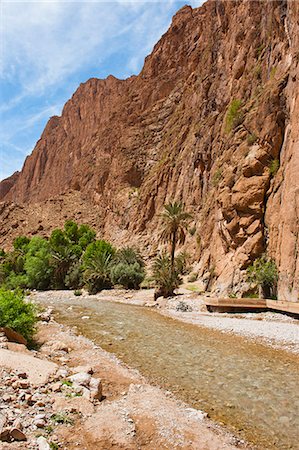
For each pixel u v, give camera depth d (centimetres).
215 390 896
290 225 2509
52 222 9781
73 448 542
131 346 1348
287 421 732
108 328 1719
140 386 859
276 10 3694
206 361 1156
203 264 3972
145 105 9900
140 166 8650
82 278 4994
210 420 719
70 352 1174
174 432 623
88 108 15025
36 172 17450
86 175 10912
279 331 1678
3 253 7844
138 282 4431
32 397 679
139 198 7394
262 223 3006
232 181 3366
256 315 2288
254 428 700
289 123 2969
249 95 4153
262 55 4197
